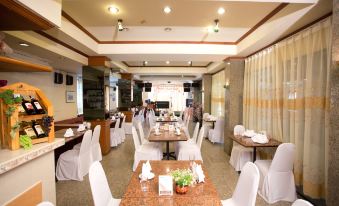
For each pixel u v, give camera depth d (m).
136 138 4.07
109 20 3.37
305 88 2.94
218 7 2.87
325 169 2.60
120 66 6.97
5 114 1.67
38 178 1.76
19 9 1.64
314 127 2.74
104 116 5.11
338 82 1.77
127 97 9.16
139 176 1.86
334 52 1.82
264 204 2.73
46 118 1.97
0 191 1.37
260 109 4.20
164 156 4.92
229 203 1.89
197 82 12.79
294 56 3.18
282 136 3.53
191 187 1.68
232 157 4.23
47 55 4.04
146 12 3.05
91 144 4.02
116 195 2.98
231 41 4.55
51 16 2.01
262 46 3.96
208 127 7.16
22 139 1.70
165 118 8.06
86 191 3.11
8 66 1.89
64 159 3.50
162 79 12.48
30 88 1.97
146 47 4.55
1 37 1.97
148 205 1.41
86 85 5.09
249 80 4.69
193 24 3.54
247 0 2.18
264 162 3.13
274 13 3.01
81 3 2.75
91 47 4.25
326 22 2.56
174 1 2.70
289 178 2.82
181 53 4.55
